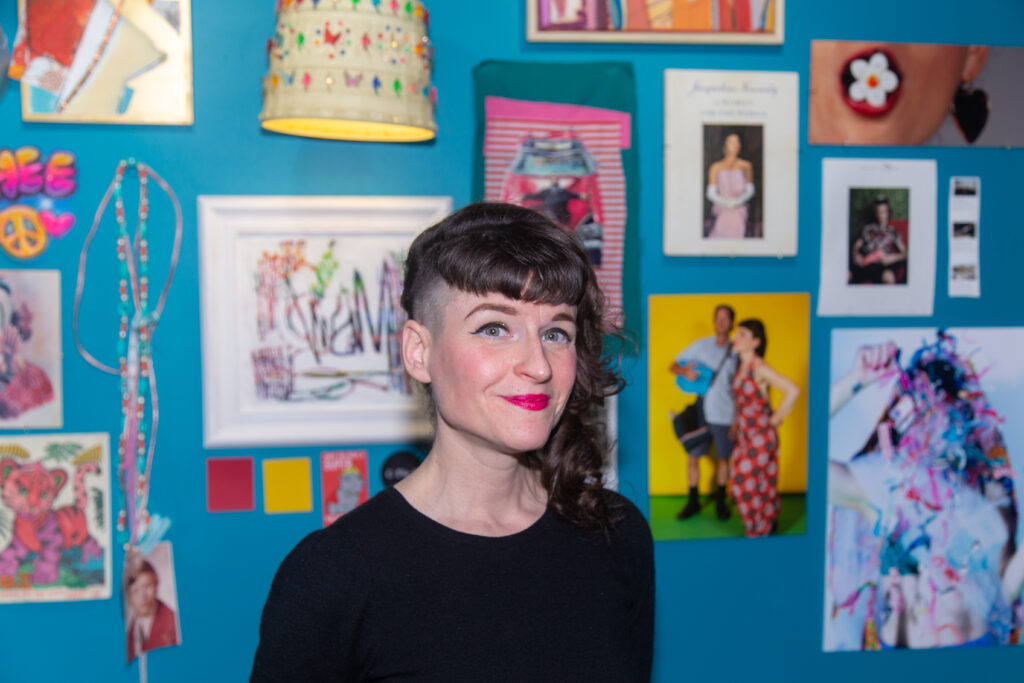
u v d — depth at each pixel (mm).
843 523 1612
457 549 838
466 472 863
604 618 875
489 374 796
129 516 1469
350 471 1508
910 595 1621
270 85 1286
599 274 1532
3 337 1429
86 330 1453
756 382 1580
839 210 1588
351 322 1497
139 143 1448
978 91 1604
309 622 791
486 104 1505
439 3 1494
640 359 1560
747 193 1561
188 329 1476
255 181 1476
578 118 1525
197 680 1491
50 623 1462
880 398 1610
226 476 1484
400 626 799
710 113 1546
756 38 1537
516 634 819
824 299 1592
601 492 947
